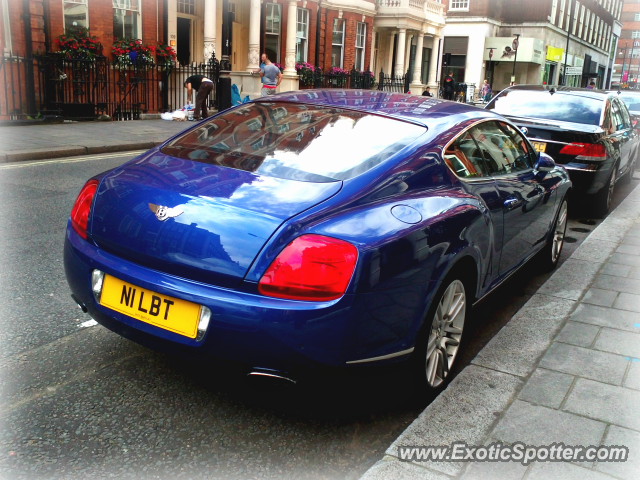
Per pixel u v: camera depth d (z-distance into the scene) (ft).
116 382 10.42
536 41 141.79
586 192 24.32
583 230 24.22
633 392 10.34
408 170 10.04
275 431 9.30
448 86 110.32
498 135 13.85
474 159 12.13
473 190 11.43
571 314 13.93
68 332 12.28
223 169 9.79
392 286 8.63
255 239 8.21
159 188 9.28
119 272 8.97
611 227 23.48
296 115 11.68
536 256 17.87
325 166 9.74
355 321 8.21
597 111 26.16
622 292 15.64
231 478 8.14
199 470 8.26
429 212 9.68
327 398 10.32
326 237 8.19
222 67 61.67
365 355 8.55
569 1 166.91
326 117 11.44
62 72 49.98
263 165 9.84
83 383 10.33
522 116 26.45
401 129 11.04
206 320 8.28
